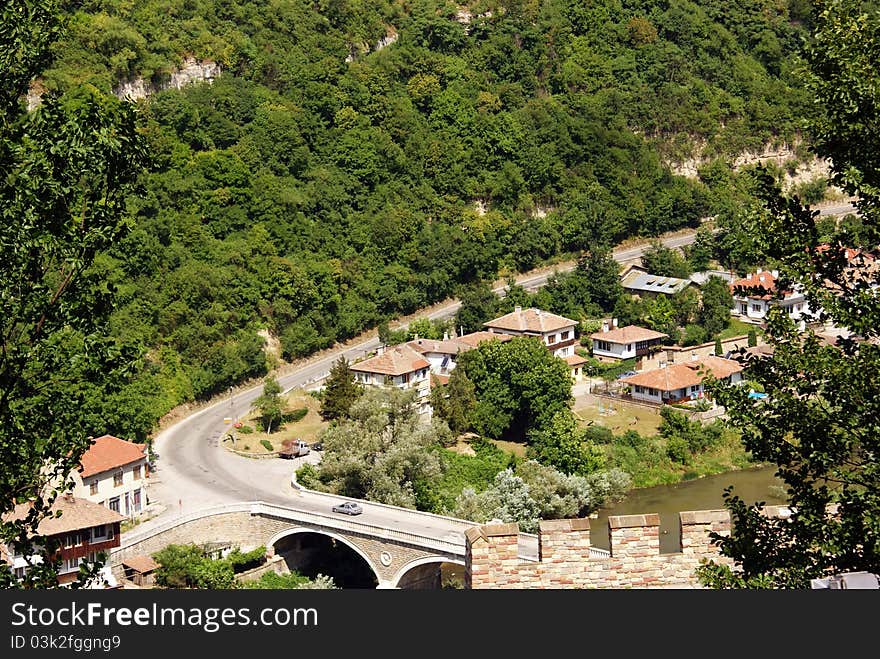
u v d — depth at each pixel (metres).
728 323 136.12
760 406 20.84
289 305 125.75
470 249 149.88
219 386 114.12
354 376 109.81
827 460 19.86
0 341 21.44
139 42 146.38
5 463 21.36
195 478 87.50
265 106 152.88
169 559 69.06
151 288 113.25
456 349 118.88
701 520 20.80
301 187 145.50
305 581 73.75
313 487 83.88
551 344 126.00
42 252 21.59
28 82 23.25
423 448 84.75
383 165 156.88
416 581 70.56
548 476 85.06
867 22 21.59
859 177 20.98
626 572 20.70
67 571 61.44
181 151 134.75
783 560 19.59
